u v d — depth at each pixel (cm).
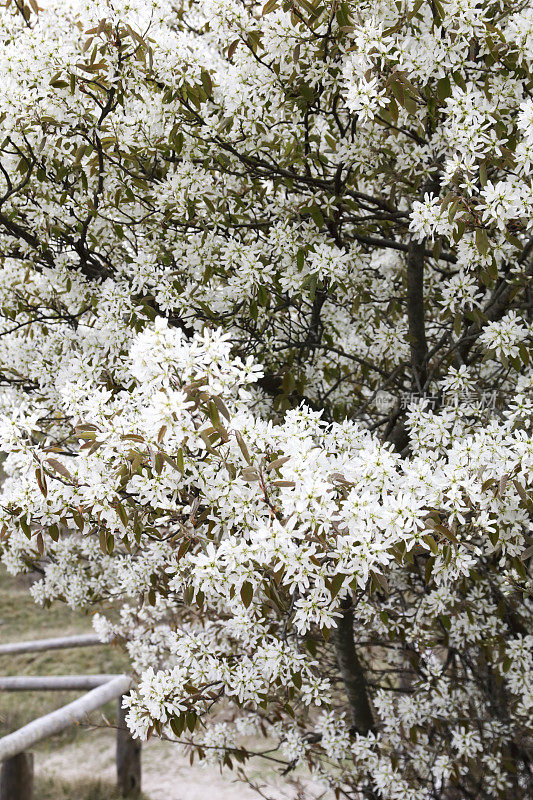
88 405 193
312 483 165
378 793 313
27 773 421
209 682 238
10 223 271
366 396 350
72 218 279
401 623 308
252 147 264
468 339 268
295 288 262
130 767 505
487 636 312
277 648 223
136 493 203
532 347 244
